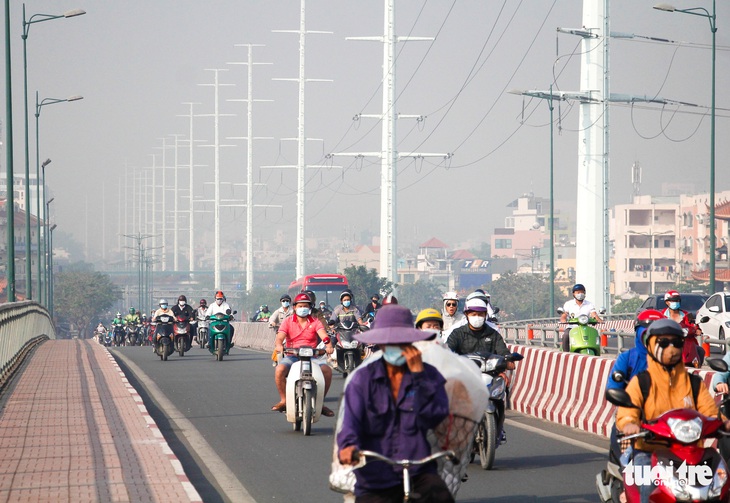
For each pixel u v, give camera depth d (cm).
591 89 14750
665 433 1666
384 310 1520
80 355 7394
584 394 3772
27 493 2273
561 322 5481
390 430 1489
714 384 2178
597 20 14750
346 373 6109
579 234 14750
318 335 3769
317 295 13862
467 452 1616
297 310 3725
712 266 10425
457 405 1595
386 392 1489
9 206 9162
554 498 2392
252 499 2414
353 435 1465
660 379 1798
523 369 4406
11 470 2569
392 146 18738
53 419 3603
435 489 1452
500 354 2897
